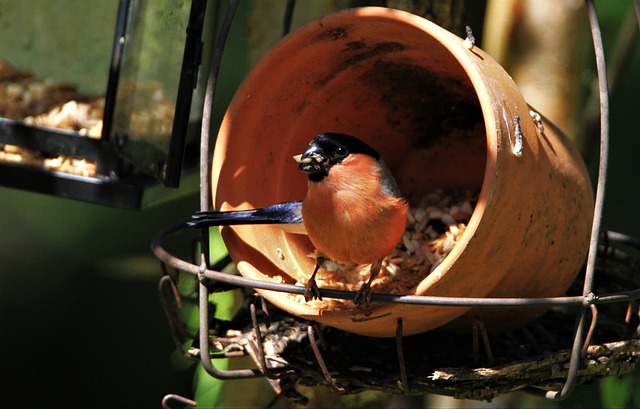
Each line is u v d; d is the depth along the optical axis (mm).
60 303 12445
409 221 6105
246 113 5898
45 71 6961
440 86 6117
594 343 5680
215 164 5867
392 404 8820
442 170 6516
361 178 5238
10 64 7020
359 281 5762
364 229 5234
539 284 5629
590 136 7859
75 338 12352
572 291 6461
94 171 6879
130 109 6590
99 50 6836
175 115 6105
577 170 5820
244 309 6254
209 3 7348
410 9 6945
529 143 5207
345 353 5645
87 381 12219
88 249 11016
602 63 5191
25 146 6938
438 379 5086
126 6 6730
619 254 6859
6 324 12281
